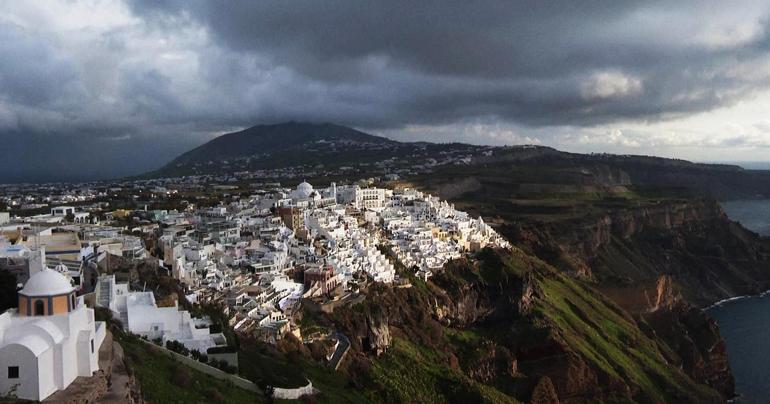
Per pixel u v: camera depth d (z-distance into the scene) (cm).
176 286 12338
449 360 17475
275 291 15338
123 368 6969
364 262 19900
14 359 5625
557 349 19800
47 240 12750
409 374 15375
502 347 19425
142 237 16425
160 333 9612
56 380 5916
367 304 16738
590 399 19112
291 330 13538
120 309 10038
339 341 14612
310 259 18750
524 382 18275
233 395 8562
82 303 6769
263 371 10362
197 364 8938
